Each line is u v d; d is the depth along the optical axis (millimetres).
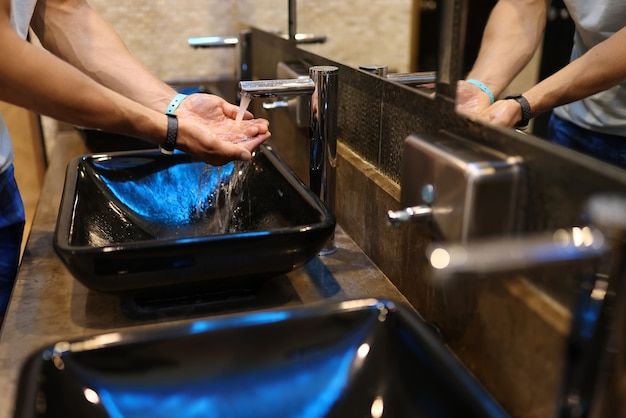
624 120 771
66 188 1020
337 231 1204
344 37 1620
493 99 827
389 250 996
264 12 1853
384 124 1049
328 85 980
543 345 644
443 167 721
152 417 641
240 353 679
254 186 1153
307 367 688
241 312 889
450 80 828
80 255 773
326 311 696
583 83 815
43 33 1161
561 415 540
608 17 845
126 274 803
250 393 669
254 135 1048
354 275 1016
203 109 1098
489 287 731
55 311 889
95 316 877
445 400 602
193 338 664
